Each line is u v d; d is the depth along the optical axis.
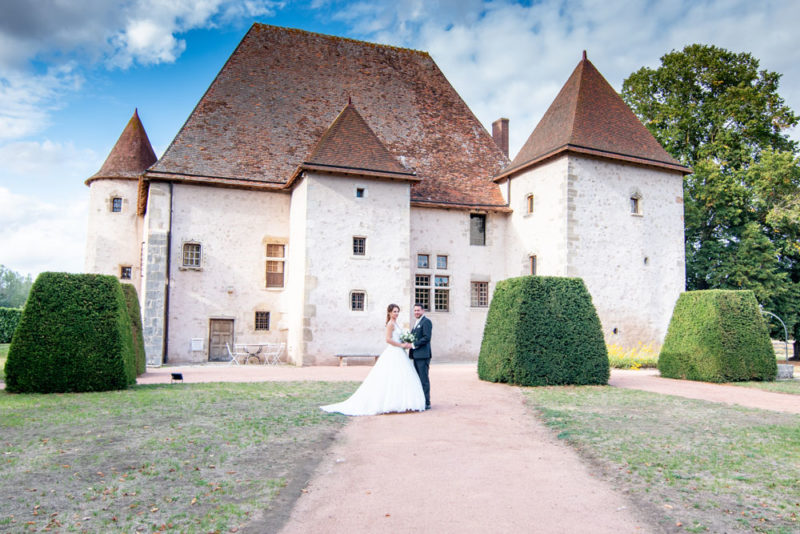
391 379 9.34
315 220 18.91
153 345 18.80
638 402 10.45
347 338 19.00
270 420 8.20
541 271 21.42
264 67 23.80
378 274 19.59
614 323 20.59
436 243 22.58
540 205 21.69
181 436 7.09
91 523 4.42
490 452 6.80
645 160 21.56
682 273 22.38
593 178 20.77
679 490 5.41
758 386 13.38
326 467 6.08
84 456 6.17
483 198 23.66
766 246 27.88
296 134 22.38
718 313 14.48
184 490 5.20
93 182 27.06
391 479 5.71
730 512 4.86
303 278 18.69
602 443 7.17
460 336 22.62
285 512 4.78
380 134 23.95
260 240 20.73
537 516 4.77
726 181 27.69
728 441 7.34
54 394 10.49
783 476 5.84
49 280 11.20
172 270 19.55
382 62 26.72
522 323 12.84
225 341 20.17
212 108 21.69
